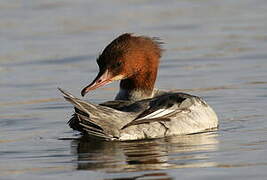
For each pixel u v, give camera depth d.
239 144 12.63
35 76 19.20
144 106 13.24
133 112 13.07
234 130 13.76
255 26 24.28
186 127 13.48
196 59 20.45
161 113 13.18
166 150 12.34
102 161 11.79
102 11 27.30
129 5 28.55
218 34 23.42
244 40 22.44
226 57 20.53
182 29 24.34
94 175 11.00
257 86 17.33
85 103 12.65
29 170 11.42
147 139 13.10
